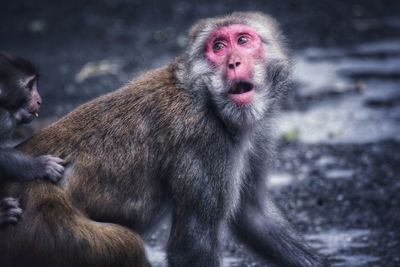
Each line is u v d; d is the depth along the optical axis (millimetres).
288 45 20297
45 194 18281
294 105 35250
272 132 20547
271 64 19500
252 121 19094
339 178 28609
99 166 18797
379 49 41781
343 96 35969
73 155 18891
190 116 18953
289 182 28375
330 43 43094
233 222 21109
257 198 20875
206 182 18875
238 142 19297
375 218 25641
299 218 25781
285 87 19984
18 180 18625
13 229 17969
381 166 29484
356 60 40281
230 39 19312
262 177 20750
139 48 43812
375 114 34000
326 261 22641
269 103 19562
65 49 44312
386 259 23078
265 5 49938
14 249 17953
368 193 27422
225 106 18938
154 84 19438
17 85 20734
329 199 27047
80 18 49312
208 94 19062
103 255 17984
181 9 50000
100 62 41750
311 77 38250
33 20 49312
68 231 17938
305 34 44625
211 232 18953
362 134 32344
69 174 18719
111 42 45031
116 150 18906
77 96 37219
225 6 50156
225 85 18906
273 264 21391
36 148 19203
